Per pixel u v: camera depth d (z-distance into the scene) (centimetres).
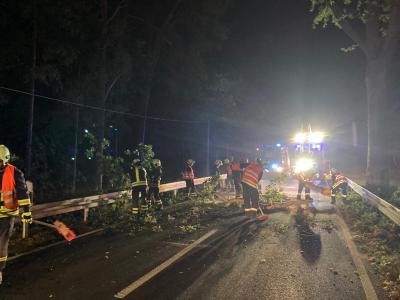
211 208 1384
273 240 888
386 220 1002
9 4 1453
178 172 3262
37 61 1603
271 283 609
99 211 1159
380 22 1725
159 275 643
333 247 826
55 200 1159
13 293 563
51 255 761
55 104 1892
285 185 2309
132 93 2511
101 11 1795
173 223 1101
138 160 1187
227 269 676
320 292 575
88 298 545
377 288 593
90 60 1805
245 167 1193
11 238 878
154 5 2508
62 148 2002
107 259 734
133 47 2192
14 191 602
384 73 1578
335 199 1520
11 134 1805
